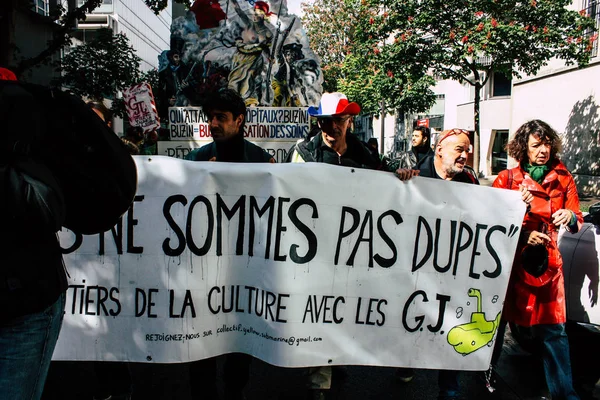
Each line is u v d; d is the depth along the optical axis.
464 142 3.27
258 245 2.88
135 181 2.04
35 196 1.67
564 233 3.87
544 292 3.24
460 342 3.06
